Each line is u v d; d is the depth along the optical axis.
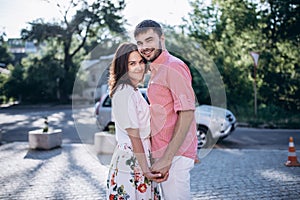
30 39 21.45
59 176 4.93
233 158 6.11
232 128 7.24
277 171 5.08
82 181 4.65
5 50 24.09
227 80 12.12
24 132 10.30
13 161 6.02
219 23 11.14
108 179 2.20
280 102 12.74
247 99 12.55
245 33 12.20
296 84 12.38
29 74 22.25
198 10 9.51
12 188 4.34
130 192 2.12
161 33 2.11
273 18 12.57
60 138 7.55
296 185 4.29
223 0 11.27
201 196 3.93
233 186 4.30
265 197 3.85
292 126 10.78
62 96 22.45
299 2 12.34
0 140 8.23
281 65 12.58
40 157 6.36
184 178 2.25
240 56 12.04
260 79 12.59
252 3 12.23
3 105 21.61
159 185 2.30
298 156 6.30
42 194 4.09
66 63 22.33
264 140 8.33
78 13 19.56
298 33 12.59
